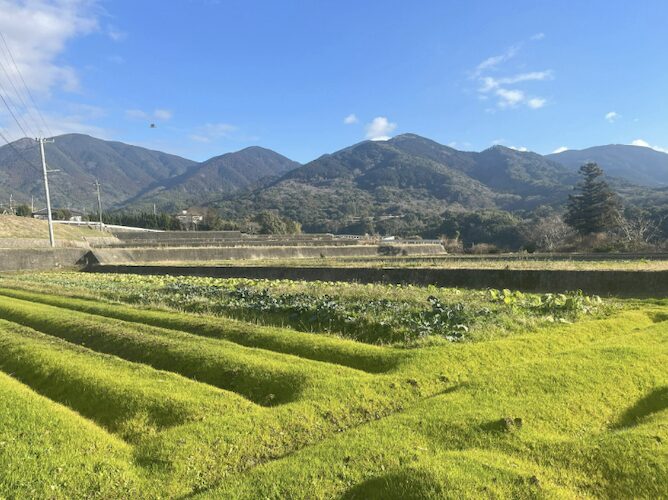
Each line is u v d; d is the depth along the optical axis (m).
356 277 26.27
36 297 20.69
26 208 109.06
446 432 6.16
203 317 14.33
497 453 5.60
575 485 5.07
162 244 59.00
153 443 6.41
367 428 6.43
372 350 10.11
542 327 11.89
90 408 7.91
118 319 14.97
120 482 5.61
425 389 8.14
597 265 23.20
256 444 6.37
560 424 6.49
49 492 5.41
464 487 4.83
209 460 6.01
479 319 12.15
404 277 24.27
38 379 9.44
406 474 5.11
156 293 19.33
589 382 7.69
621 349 9.30
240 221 127.25
